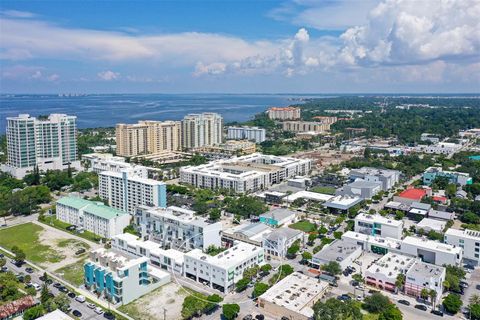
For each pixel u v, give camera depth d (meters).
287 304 196.62
